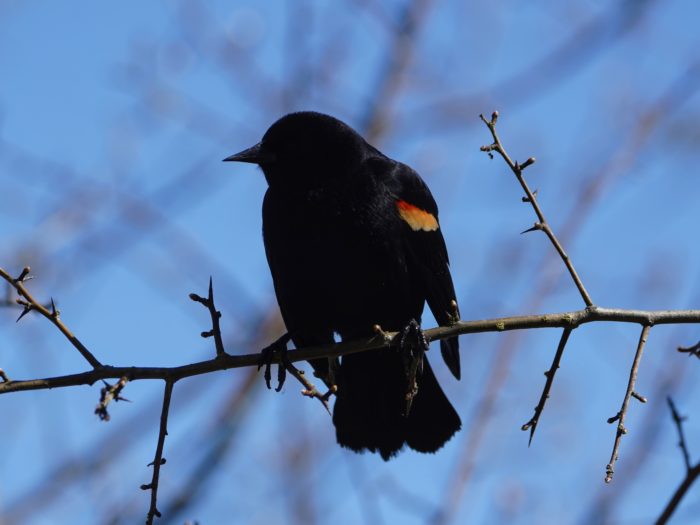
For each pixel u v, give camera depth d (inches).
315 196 397.7
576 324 312.5
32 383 302.4
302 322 411.5
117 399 279.6
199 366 310.3
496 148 309.7
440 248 412.2
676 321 311.0
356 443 407.2
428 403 406.0
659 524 325.1
